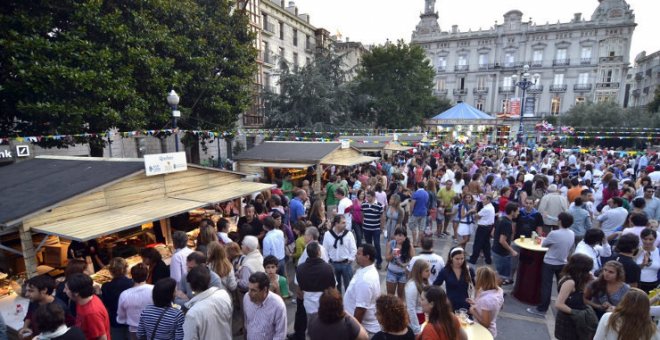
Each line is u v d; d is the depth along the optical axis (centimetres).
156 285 354
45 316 299
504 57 5228
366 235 793
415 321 409
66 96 1027
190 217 965
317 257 449
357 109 3406
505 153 2289
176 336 350
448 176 1177
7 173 757
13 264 680
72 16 1042
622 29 4550
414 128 3706
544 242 581
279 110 2688
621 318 309
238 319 570
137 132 1151
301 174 1662
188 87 1509
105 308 383
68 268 429
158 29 1302
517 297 646
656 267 500
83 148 1634
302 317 506
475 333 359
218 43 1644
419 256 485
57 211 550
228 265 488
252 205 739
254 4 2881
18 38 918
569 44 4844
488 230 779
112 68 1142
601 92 4716
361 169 1431
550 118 4550
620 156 1900
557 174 1165
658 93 3766
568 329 387
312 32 3872
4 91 944
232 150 2720
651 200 702
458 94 5550
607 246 549
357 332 312
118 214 599
